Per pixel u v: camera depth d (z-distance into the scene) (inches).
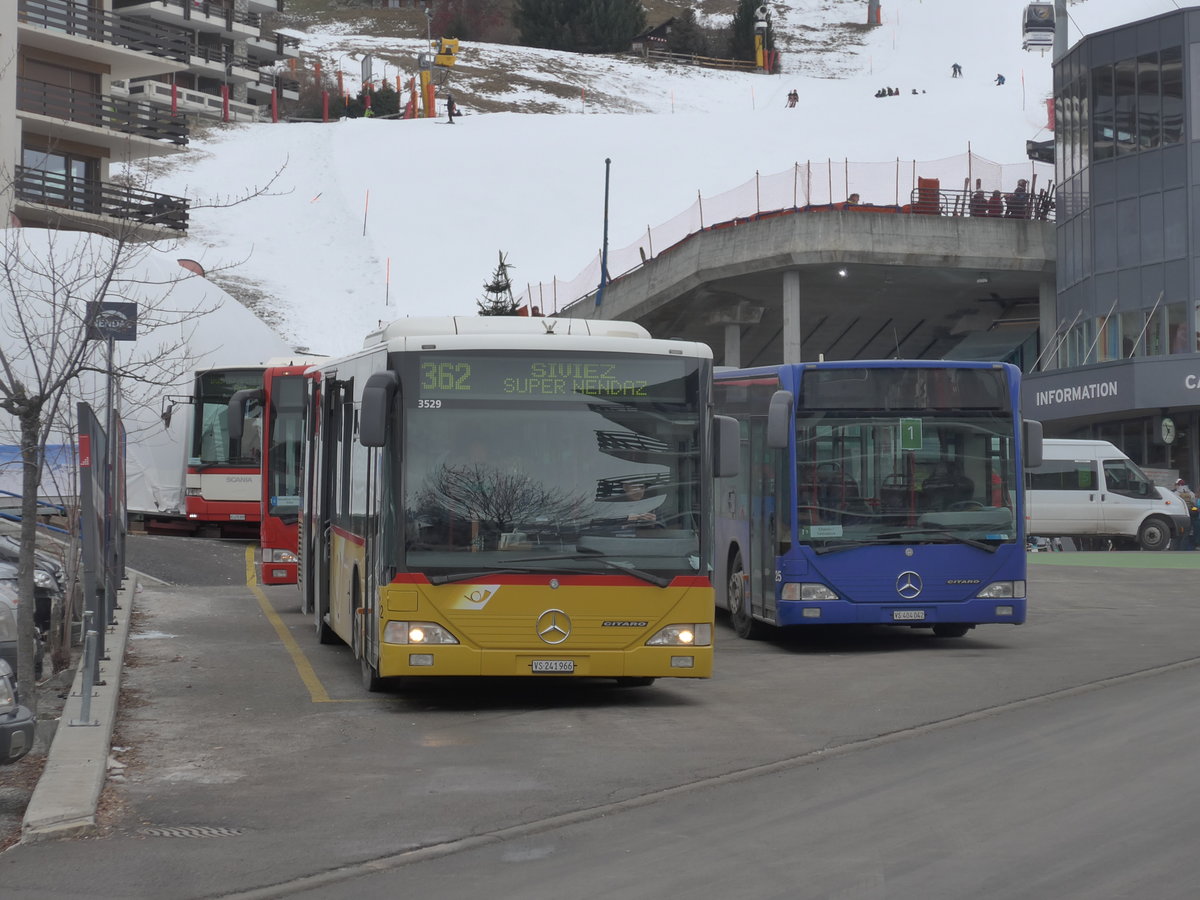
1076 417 2225.6
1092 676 667.4
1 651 537.0
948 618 789.9
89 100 2413.9
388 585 572.4
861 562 788.0
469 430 581.6
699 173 5260.8
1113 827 369.1
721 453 595.2
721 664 748.6
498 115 6053.2
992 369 805.2
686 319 2805.1
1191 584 1246.3
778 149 5620.1
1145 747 478.0
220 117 5885.8
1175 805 391.9
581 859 350.0
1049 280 2546.8
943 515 794.8
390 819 394.6
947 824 377.4
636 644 578.6
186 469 1619.1
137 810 407.5
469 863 348.2
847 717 563.2
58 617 713.6
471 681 676.7
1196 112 2119.8
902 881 323.3
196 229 4421.8
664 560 583.5
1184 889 312.5
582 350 589.3
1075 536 1770.4
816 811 397.4
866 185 3125.0
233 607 1010.7
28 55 2340.1
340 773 459.2
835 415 797.2
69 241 1576.0
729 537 914.7
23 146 2300.7
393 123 5895.7
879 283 2628.0
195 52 5757.9
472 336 585.6
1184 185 2130.9
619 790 430.6
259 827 386.3
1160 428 2110.0
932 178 2689.5
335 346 3656.5
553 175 5157.5
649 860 347.6
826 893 315.0
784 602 792.3
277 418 1163.3
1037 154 4001.0
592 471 584.4
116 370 693.9
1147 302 2176.4
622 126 5831.7
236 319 1942.7
